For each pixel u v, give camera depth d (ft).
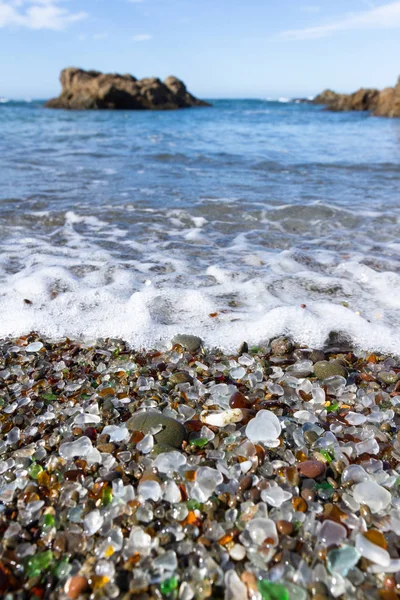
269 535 0.84
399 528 0.88
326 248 2.53
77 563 0.82
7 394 1.34
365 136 9.65
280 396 1.33
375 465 1.04
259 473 1.02
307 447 1.11
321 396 1.31
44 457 1.08
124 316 1.78
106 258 2.32
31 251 2.41
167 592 0.76
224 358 1.55
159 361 1.53
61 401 1.30
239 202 3.48
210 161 5.79
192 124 14.01
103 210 3.23
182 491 0.95
